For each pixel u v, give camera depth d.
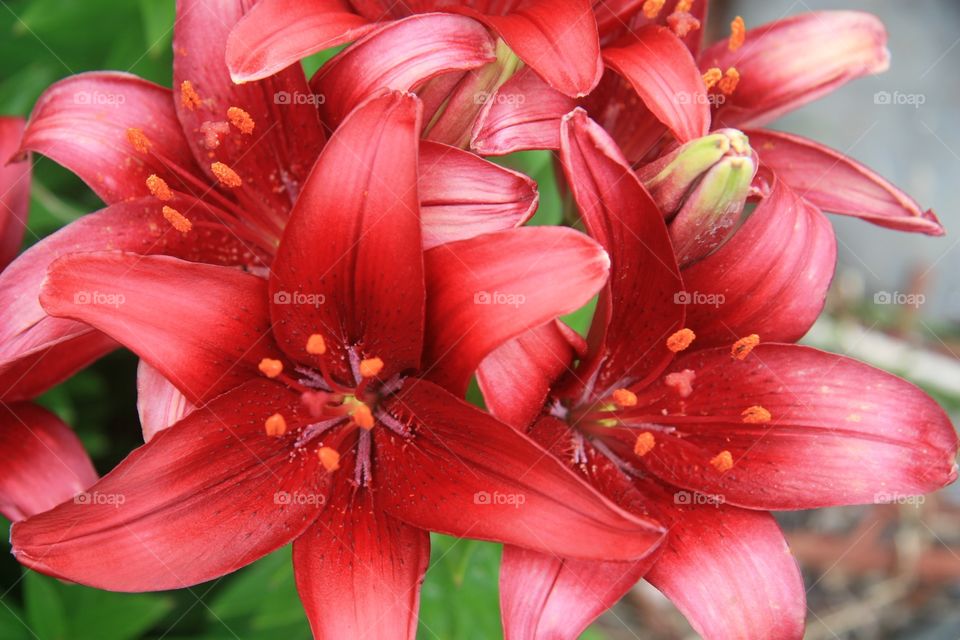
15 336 0.38
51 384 0.41
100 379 0.51
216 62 0.39
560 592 0.36
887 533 0.64
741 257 0.38
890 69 0.69
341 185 0.35
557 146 0.38
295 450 0.38
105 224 0.39
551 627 0.35
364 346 0.37
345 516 0.37
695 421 0.40
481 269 0.34
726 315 0.39
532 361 0.36
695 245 0.38
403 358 0.37
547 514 0.34
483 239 0.34
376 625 0.35
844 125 0.68
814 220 0.39
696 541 0.38
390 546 0.36
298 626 0.50
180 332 0.36
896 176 0.68
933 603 0.63
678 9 0.41
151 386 0.38
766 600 0.37
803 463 0.39
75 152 0.39
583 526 0.34
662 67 0.38
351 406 0.38
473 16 0.38
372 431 0.38
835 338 0.64
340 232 0.35
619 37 0.41
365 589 0.36
